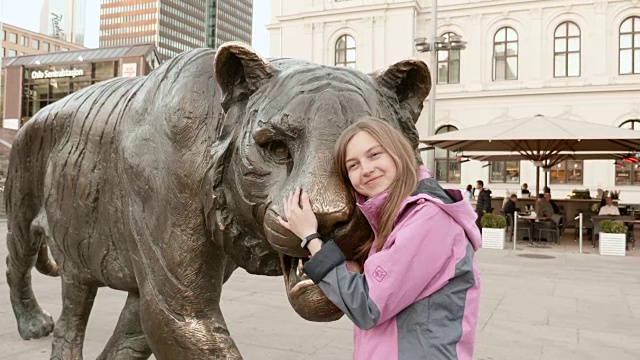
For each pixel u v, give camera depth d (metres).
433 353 1.42
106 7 121.44
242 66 1.60
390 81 1.63
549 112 26.31
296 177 1.40
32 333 3.87
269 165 1.50
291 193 1.38
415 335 1.44
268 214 1.42
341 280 1.37
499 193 26.70
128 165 1.93
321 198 1.34
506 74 27.19
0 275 6.62
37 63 40.12
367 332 1.53
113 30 120.94
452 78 28.00
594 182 25.34
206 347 1.76
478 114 27.47
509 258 9.84
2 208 16.38
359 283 1.39
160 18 116.50
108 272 2.25
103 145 2.17
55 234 2.45
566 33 26.22
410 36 27.83
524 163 26.39
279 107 1.47
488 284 7.08
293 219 1.35
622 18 25.38
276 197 1.43
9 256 3.46
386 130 1.42
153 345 1.86
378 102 1.55
